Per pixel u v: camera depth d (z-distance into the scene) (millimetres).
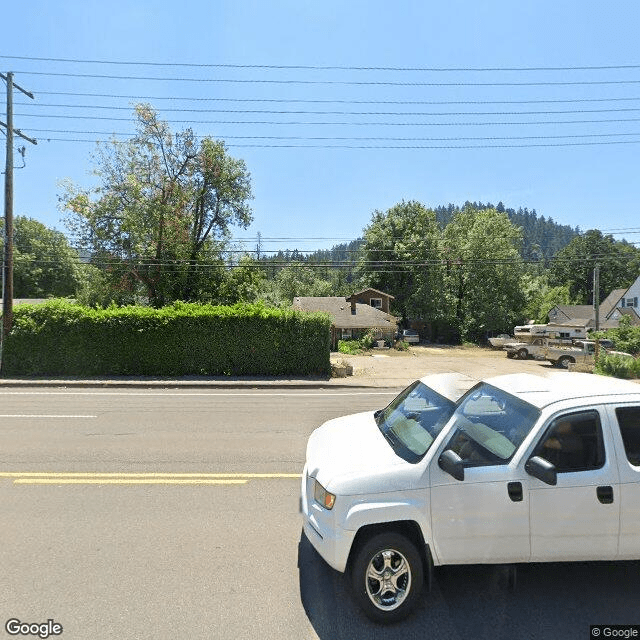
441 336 59750
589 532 3502
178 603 3543
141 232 30484
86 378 17438
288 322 19047
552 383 4172
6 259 17984
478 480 3477
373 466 3621
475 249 57188
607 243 85938
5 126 18094
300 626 3314
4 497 5629
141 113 30500
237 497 5703
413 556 3426
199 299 35500
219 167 36219
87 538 4578
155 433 8961
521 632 3309
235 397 13852
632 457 3613
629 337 35031
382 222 61875
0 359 17781
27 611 3416
